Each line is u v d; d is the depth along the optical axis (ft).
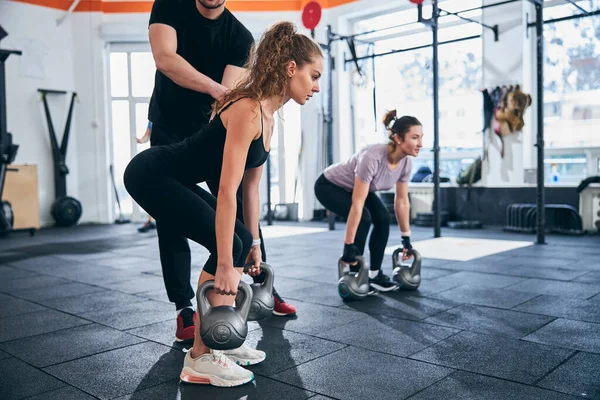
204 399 4.90
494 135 20.48
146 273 12.19
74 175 26.86
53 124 26.11
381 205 9.36
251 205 5.87
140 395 5.03
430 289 9.56
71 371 5.74
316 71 4.91
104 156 26.96
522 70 19.77
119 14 26.53
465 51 21.97
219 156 4.92
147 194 4.98
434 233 17.80
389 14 23.93
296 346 6.41
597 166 18.99
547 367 5.52
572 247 14.97
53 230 23.72
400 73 24.11
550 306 8.18
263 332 7.03
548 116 20.02
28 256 15.39
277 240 18.01
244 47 6.95
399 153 8.41
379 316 7.75
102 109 26.81
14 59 24.85
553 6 19.67
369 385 5.14
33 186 23.59
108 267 13.17
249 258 5.98
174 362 5.99
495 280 10.31
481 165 20.89
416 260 9.34
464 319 7.50
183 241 6.72
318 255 14.32
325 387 5.11
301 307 8.38
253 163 4.99
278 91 4.79
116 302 9.18
